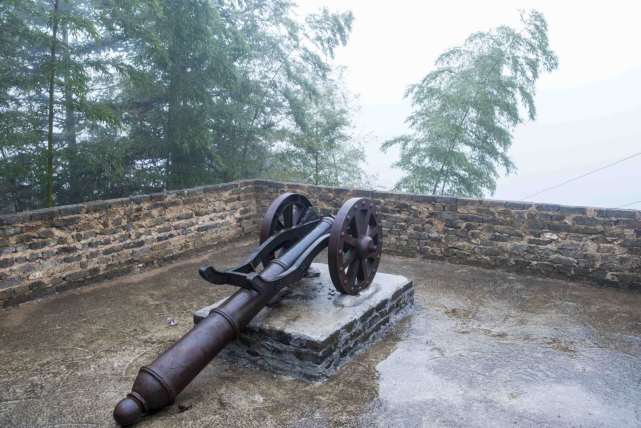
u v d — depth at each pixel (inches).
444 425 97.5
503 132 298.2
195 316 133.6
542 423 98.0
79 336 140.2
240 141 314.0
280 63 320.8
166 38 250.4
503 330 144.3
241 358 126.7
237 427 97.1
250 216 258.7
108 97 283.7
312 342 115.3
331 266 132.6
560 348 131.7
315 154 347.6
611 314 155.3
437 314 157.2
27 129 202.7
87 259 182.5
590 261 182.9
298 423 98.5
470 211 205.3
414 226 219.3
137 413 95.7
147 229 203.6
